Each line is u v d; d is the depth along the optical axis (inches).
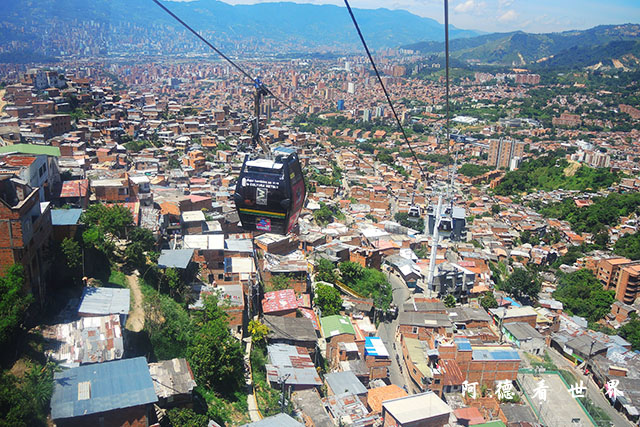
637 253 4569.4
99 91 6476.4
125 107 6781.5
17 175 1918.1
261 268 2642.7
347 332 2363.4
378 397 2063.2
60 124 4566.9
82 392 1264.8
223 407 1678.2
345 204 5191.9
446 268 3457.2
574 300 3767.2
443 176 7268.7
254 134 1034.7
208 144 5979.3
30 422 1191.6
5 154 2348.7
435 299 3137.3
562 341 3097.9
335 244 3435.0
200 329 1850.4
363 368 2253.9
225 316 1978.3
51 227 1770.4
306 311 2502.5
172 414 1434.5
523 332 2984.7
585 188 6958.7
